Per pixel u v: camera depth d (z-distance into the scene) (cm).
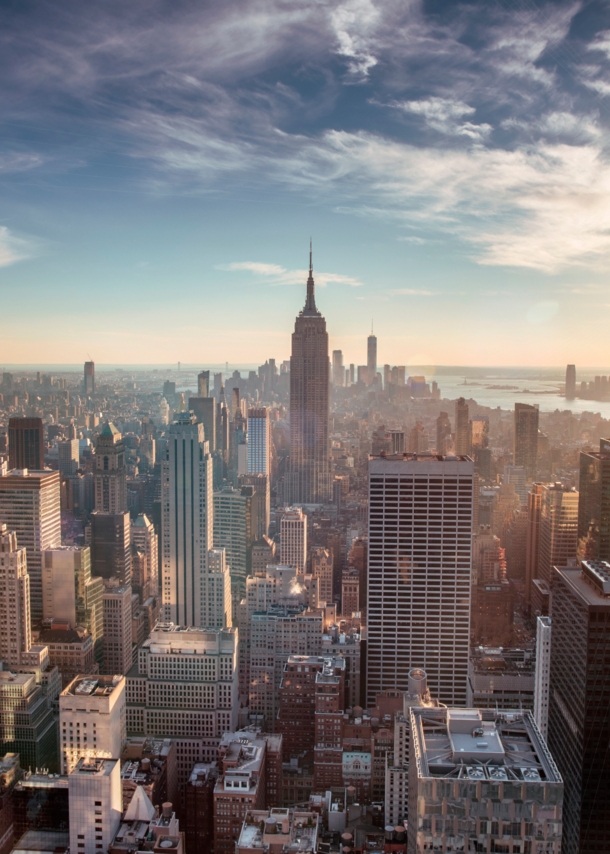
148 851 16100
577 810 15350
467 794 10450
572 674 15875
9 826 16850
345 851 17588
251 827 17738
